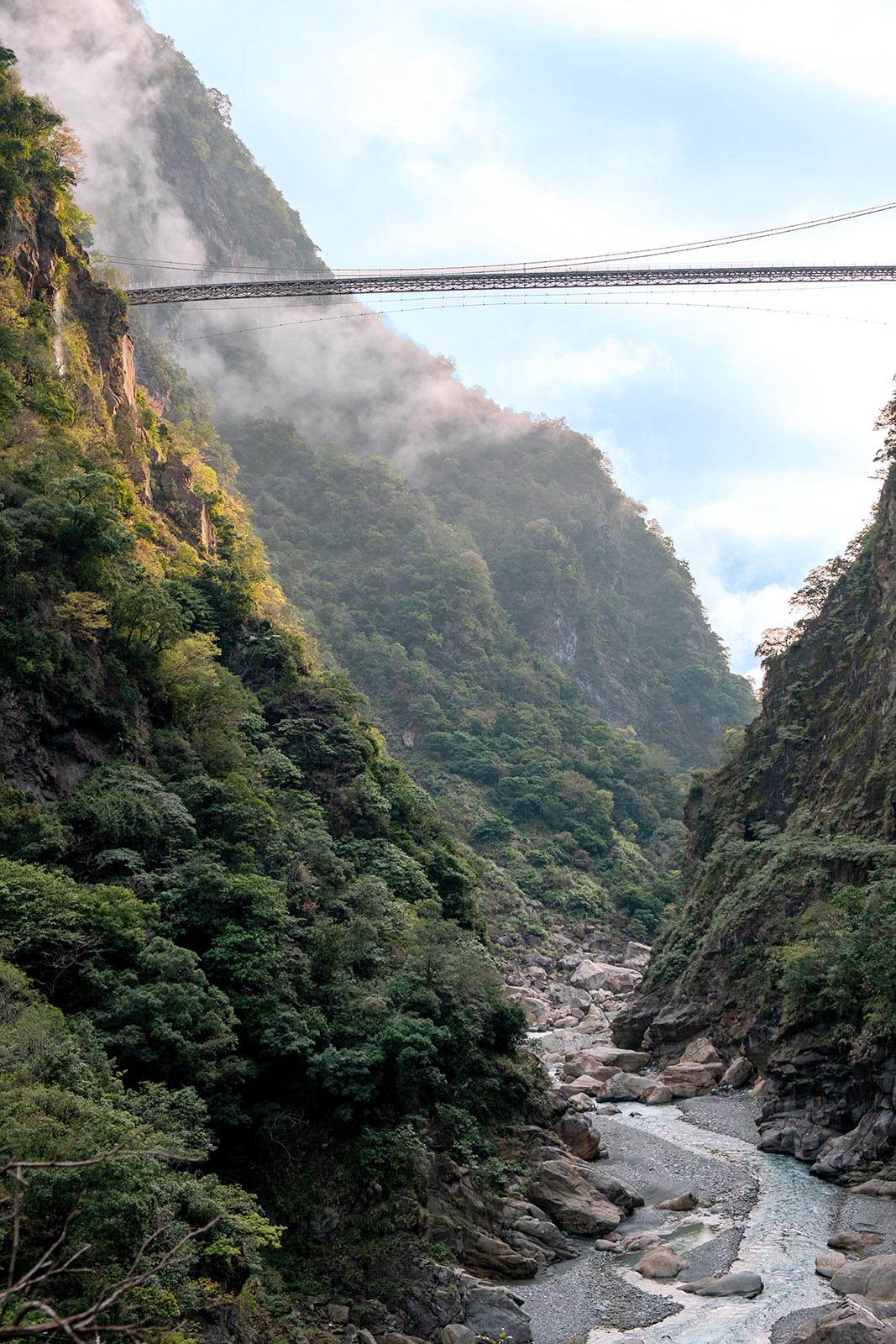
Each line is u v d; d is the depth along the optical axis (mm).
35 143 92375
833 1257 43375
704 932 97312
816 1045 64812
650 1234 48031
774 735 111125
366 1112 48281
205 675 70188
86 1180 28719
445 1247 44875
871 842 80250
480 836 175875
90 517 62188
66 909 45125
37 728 56125
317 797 76375
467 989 59031
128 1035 42031
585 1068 84062
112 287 100312
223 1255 35406
